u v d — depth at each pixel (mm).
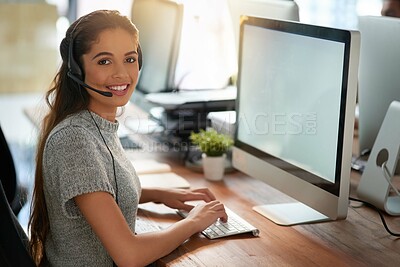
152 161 2529
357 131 2812
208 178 2355
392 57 2172
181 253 1722
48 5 3965
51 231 1738
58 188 1633
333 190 1800
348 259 1694
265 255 1712
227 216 1915
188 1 2859
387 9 3262
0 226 1587
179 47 2799
